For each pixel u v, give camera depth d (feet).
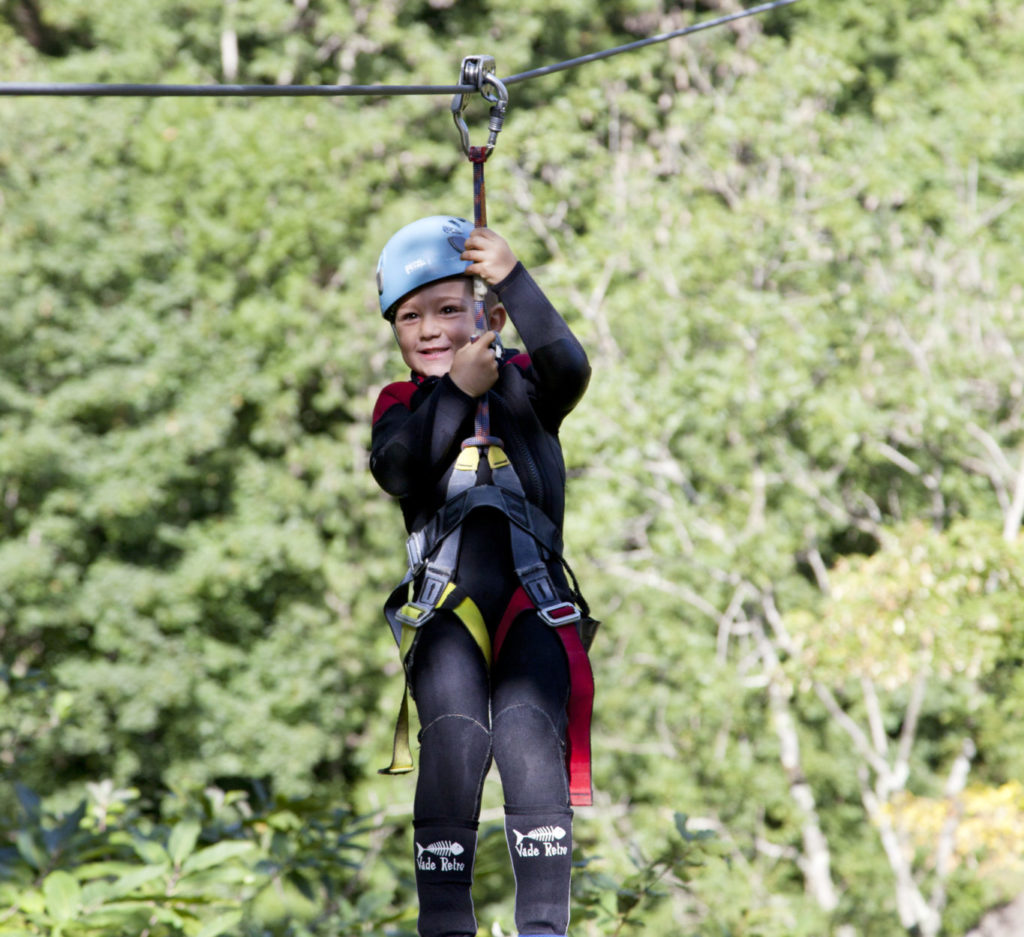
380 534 212.64
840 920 191.42
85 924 42.16
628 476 181.47
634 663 205.05
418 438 26.68
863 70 225.76
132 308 202.80
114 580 201.87
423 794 25.32
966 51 216.13
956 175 193.26
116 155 209.87
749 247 180.96
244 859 54.80
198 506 219.82
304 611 211.61
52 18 214.28
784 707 193.36
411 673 26.45
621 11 230.27
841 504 204.44
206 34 222.07
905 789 202.69
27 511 202.90
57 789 205.16
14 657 203.21
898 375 181.16
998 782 198.59
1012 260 188.96
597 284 187.32
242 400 210.79
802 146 189.98
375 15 222.69
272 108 209.77
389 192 217.56
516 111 214.69
